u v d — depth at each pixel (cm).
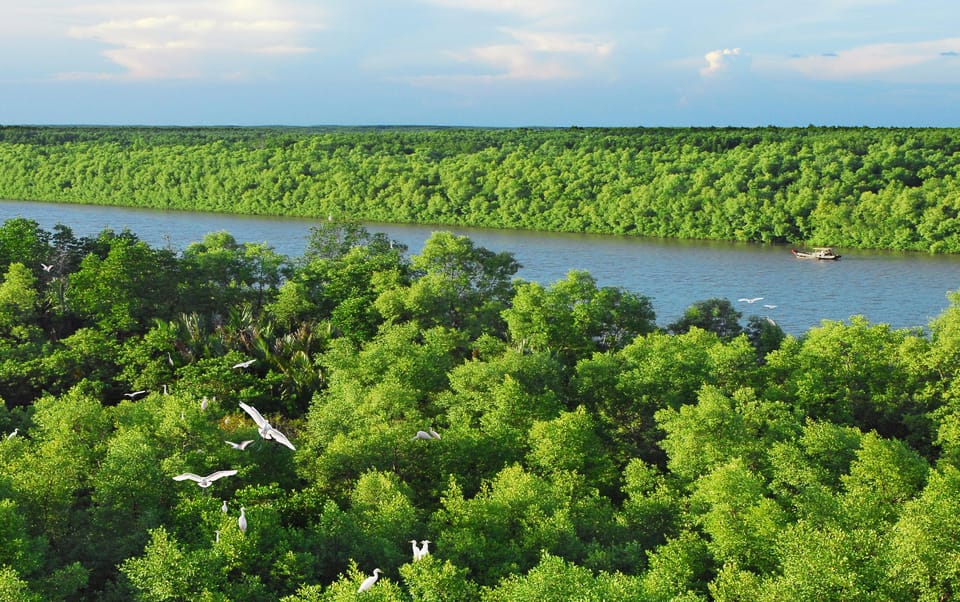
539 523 4816
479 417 6988
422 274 12250
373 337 9350
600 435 7212
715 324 10831
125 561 4197
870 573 4053
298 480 5947
